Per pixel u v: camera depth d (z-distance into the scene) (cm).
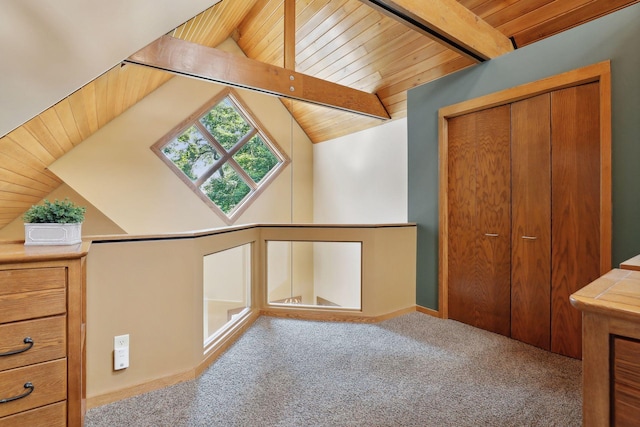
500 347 251
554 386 196
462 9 244
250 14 403
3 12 93
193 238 210
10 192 325
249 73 295
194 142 477
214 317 249
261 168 536
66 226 157
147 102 420
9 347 123
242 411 171
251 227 308
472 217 295
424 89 330
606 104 210
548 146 243
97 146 390
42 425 130
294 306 325
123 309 184
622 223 205
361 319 308
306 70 423
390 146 429
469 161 296
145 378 190
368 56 355
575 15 238
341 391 190
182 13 126
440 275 316
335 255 346
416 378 205
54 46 112
